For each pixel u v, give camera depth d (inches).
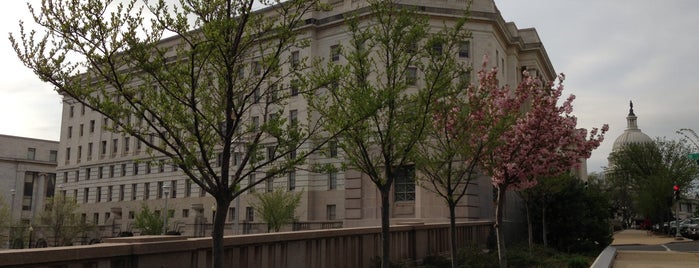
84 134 2942.9
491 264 666.2
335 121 367.2
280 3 314.7
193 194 2341.3
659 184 2169.0
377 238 620.7
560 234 1107.3
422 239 732.0
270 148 361.7
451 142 544.7
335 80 360.5
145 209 2041.1
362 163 443.2
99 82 295.1
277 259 442.6
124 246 300.0
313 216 1907.0
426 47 428.1
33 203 3693.4
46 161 3791.8
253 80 330.0
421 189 1307.8
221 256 282.2
